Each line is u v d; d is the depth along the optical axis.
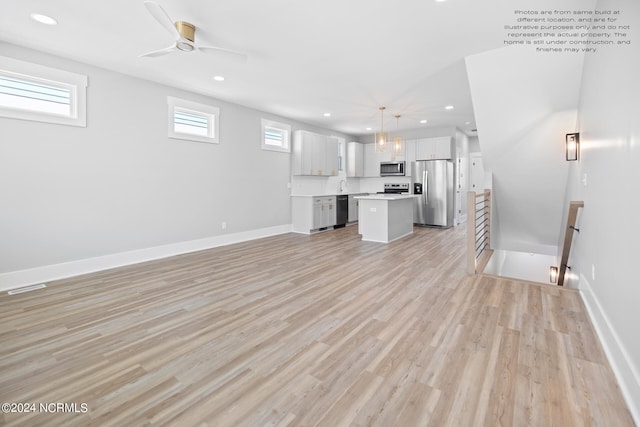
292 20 2.76
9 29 2.91
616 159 1.94
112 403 1.53
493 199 5.25
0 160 3.15
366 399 1.55
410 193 8.05
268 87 4.59
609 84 2.13
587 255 2.73
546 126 3.96
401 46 3.25
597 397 1.55
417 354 1.95
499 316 2.48
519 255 6.59
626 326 1.65
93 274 3.67
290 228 6.86
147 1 2.15
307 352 1.98
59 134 3.52
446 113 6.14
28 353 1.98
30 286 3.25
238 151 5.61
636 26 1.64
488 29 2.89
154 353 1.98
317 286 3.22
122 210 4.08
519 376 1.72
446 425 1.37
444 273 3.66
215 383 1.68
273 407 1.50
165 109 4.50
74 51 3.39
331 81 4.31
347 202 7.89
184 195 4.80
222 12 2.63
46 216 3.45
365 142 9.08
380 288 3.15
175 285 3.27
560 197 4.91
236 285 3.26
